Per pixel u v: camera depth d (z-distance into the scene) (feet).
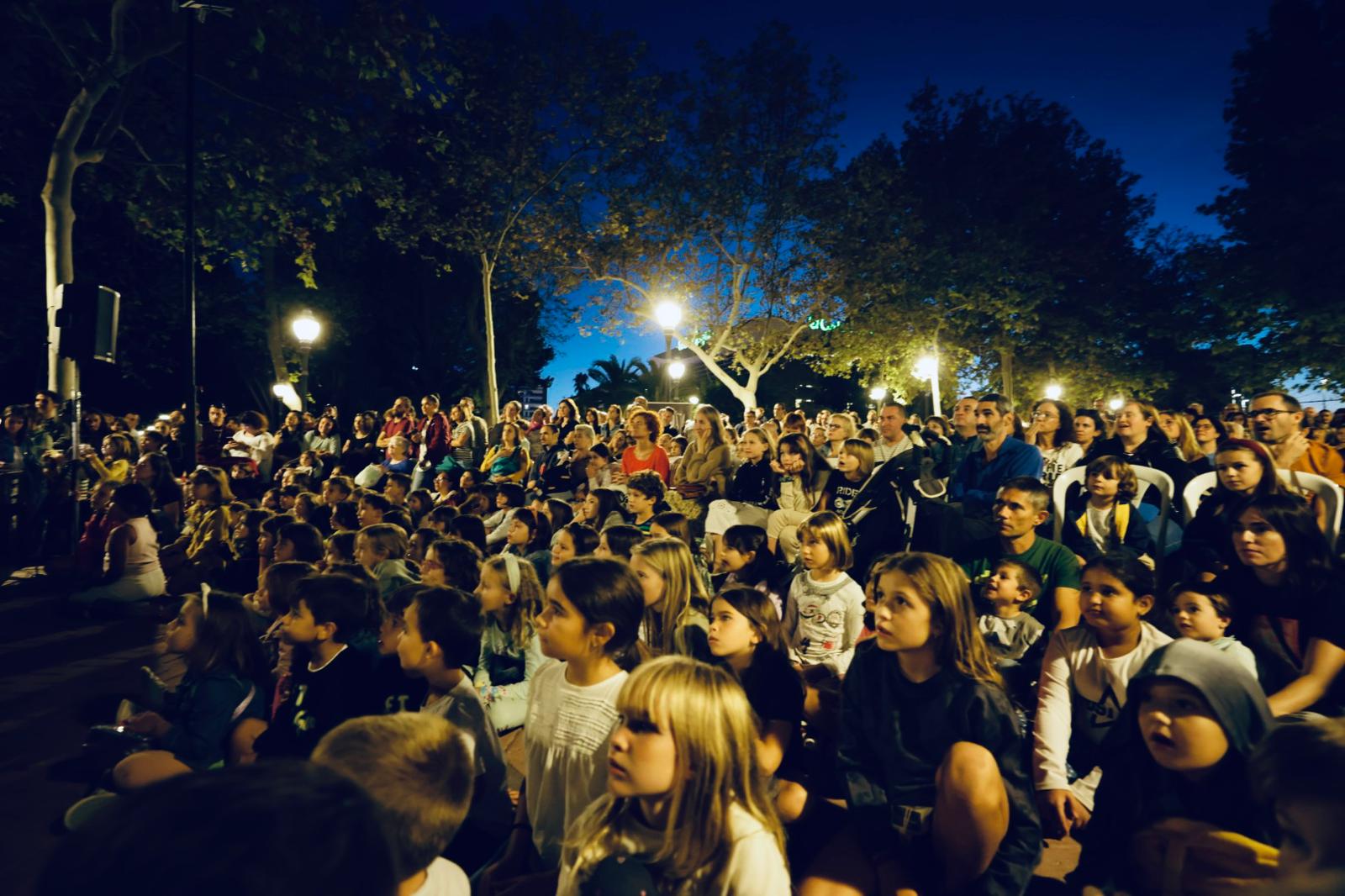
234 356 103.14
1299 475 14.25
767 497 23.11
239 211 55.31
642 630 13.47
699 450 26.37
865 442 21.01
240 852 1.95
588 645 8.74
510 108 68.03
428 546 19.97
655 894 6.10
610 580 8.84
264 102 53.21
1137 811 7.24
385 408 119.96
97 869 1.91
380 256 112.47
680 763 6.10
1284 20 70.13
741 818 6.23
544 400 154.10
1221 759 6.68
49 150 62.23
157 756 10.70
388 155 84.89
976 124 108.88
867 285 80.64
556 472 39.63
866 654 9.46
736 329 82.28
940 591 8.52
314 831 2.10
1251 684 6.81
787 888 6.34
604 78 69.05
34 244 70.54
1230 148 73.67
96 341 32.58
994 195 103.19
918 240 97.71
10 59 47.09
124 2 46.21
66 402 39.68
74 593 26.05
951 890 8.27
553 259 75.66
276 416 106.83
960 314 97.86
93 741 12.89
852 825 9.41
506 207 72.59
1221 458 13.99
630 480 21.86
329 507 27.89
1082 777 10.88
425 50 52.54
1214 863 6.43
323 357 117.08
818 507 20.77
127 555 26.17
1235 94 73.36
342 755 5.53
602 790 8.48
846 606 14.64
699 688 6.19
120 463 36.24
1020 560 14.35
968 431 20.22
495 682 15.35
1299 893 3.36
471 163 69.31
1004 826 8.14
